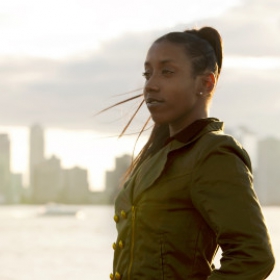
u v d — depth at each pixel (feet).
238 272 7.05
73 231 413.39
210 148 7.41
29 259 229.86
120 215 7.92
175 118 7.76
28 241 326.03
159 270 7.45
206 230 7.45
